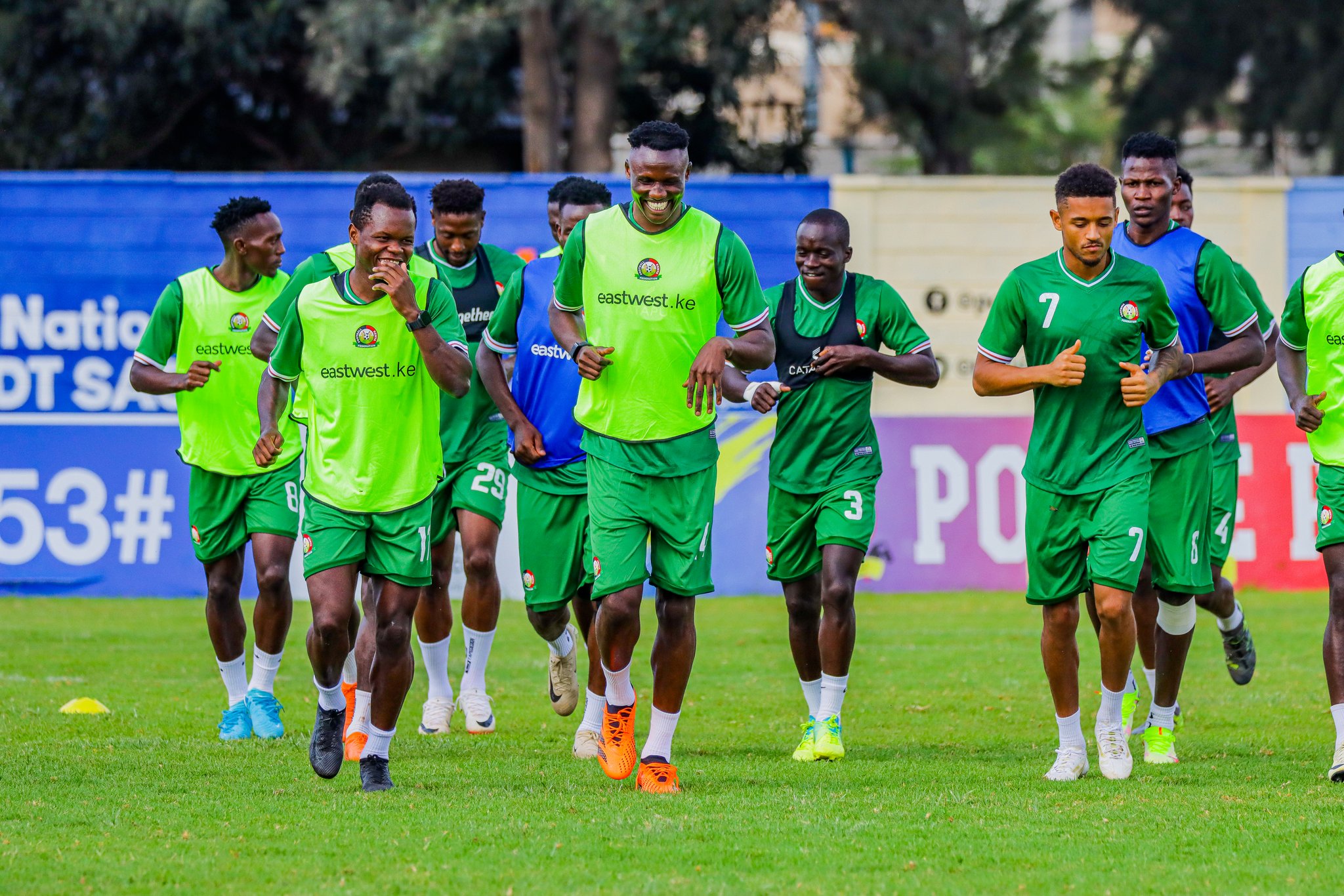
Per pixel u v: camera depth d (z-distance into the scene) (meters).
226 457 27.52
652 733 22.42
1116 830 19.53
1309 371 24.50
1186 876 17.31
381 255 20.92
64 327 51.25
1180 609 24.91
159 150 89.81
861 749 26.62
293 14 82.12
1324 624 44.94
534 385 25.62
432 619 28.14
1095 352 22.45
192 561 51.53
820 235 25.86
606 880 17.03
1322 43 94.44
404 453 21.59
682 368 22.05
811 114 95.50
